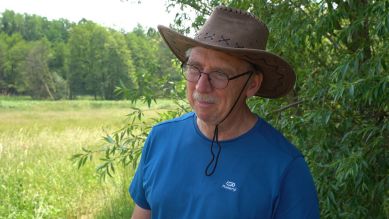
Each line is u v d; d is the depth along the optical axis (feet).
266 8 10.60
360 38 9.32
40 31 450.30
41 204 21.83
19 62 309.63
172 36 5.68
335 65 9.81
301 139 9.66
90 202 22.91
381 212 9.32
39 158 32.48
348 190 9.53
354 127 9.44
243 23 5.27
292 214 5.08
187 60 5.58
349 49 9.76
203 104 5.25
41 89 302.86
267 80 5.84
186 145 5.62
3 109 163.63
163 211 5.61
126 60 306.96
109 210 20.61
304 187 5.15
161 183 5.64
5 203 22.11
